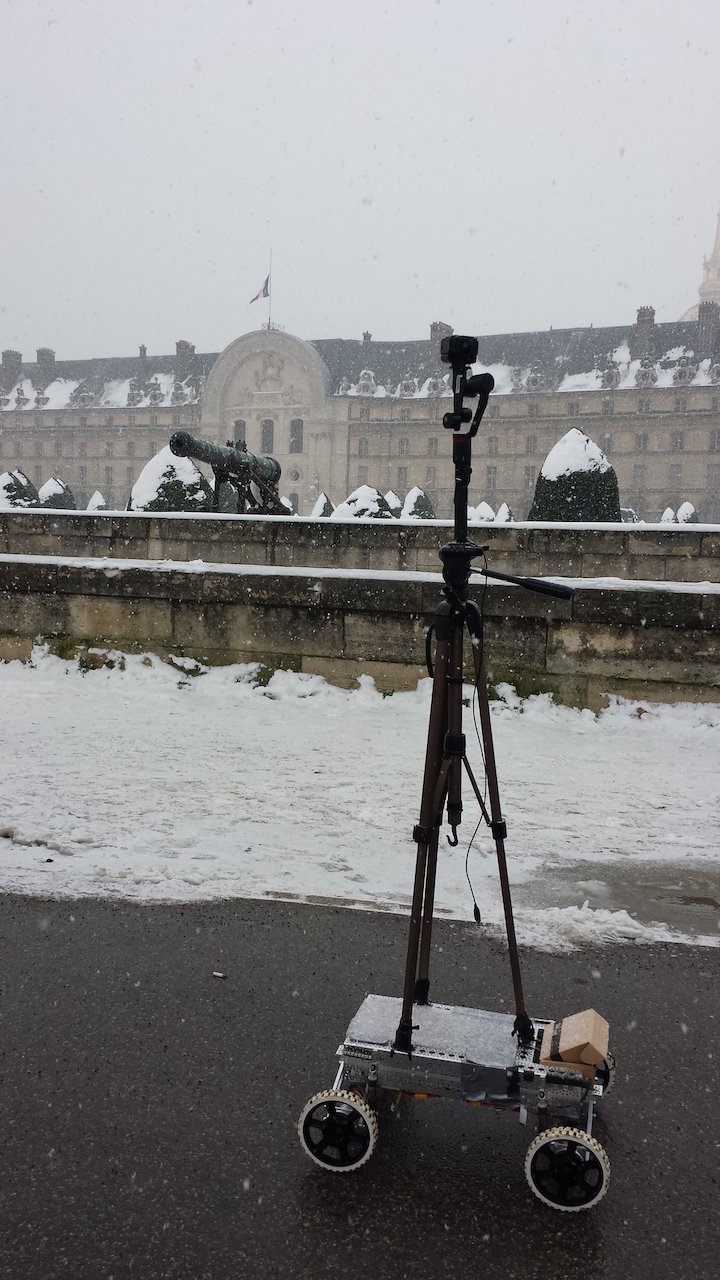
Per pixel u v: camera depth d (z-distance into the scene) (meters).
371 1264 2.09
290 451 120.12
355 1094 2.37
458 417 2.56
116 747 6.38
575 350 117.62
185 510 17.27
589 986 3.27
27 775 5.59
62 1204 2.24
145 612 8.74
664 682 7.51
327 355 125.12
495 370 119.56
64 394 136.50
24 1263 2.06
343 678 8.31
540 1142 2.26
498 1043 2.52
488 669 7.91
